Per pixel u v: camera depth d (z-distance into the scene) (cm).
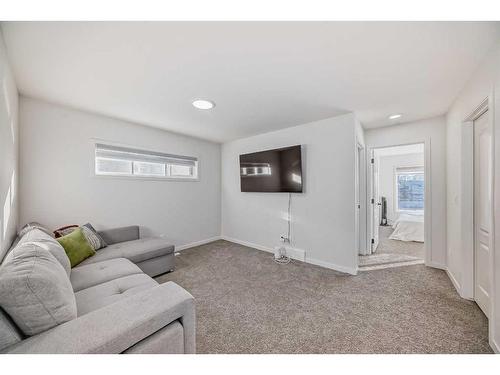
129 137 310
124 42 140
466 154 212
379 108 260
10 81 166
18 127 214
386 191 687
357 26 127
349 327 167
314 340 153
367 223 351
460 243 220
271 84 199
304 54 154
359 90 212
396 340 152
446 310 190
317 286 237
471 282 208
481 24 125
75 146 259
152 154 339
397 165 671
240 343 150
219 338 155
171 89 208
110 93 216
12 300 83
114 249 243
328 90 212
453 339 153
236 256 342
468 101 195
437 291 225
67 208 253
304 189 321
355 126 274
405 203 677
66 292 103
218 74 181
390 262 315
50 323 89
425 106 254
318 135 305
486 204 188
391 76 186
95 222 276
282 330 164
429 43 142
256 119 299
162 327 104
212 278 259
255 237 392
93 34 132
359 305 199
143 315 97
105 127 285
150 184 335
